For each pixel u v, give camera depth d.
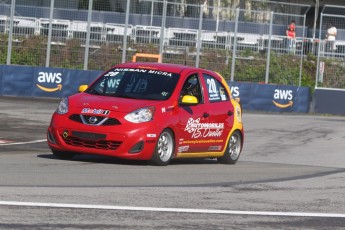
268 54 91.06
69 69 85.94
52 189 27.80
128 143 35.72
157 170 35.47
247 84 89.12
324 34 95.19
